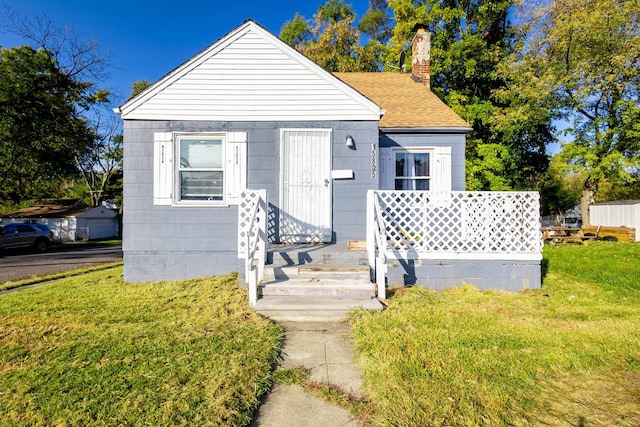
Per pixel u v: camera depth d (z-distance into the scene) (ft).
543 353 11.35
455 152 26.43
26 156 63.21
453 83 61.62
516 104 55.83
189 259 22.47
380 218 18.49
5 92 53.11
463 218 20.22
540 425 7.92
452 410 8.36
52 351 11.52
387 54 70.18
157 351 11.49
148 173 22.31
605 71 48.60
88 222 88.43
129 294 18.83
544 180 74.59
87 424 7.86
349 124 23.02
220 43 22.50
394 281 19.94
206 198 22.85
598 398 9.02
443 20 58.95
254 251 18.42
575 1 49.55
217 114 22.57
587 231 52.01
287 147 22.80
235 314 15.23
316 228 22.88
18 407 8.45
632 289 20.66
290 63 22.75
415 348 11.68
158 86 22.22
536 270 20.08
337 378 10.21
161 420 7.93
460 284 19.99
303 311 15.52
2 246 50.65
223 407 8.39
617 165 50.19
